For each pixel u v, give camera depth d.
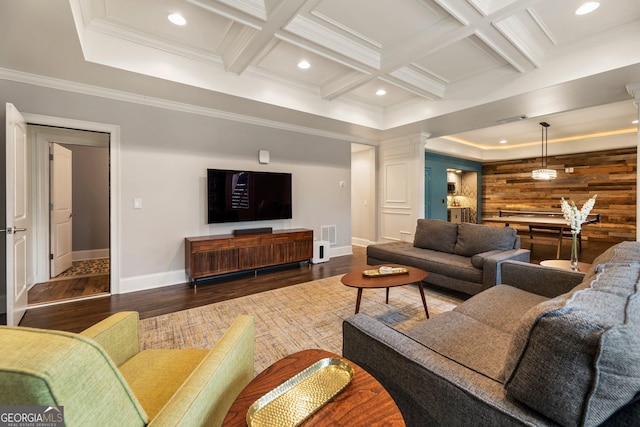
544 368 0.76
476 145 8.04
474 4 2.17
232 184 4.12
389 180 6.07
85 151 5.18
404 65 3.10
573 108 3.78
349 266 4.73
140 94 3.40
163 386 1.09
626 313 0.83
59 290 3.50
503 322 1.63
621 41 2.62
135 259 3.51
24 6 1.91
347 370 1.04
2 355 0.52
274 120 4.47
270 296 3.29
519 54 2.90
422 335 1.49
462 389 0.89
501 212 8.66
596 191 7.28
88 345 0.59
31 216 3.71
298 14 2.44
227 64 3.22
